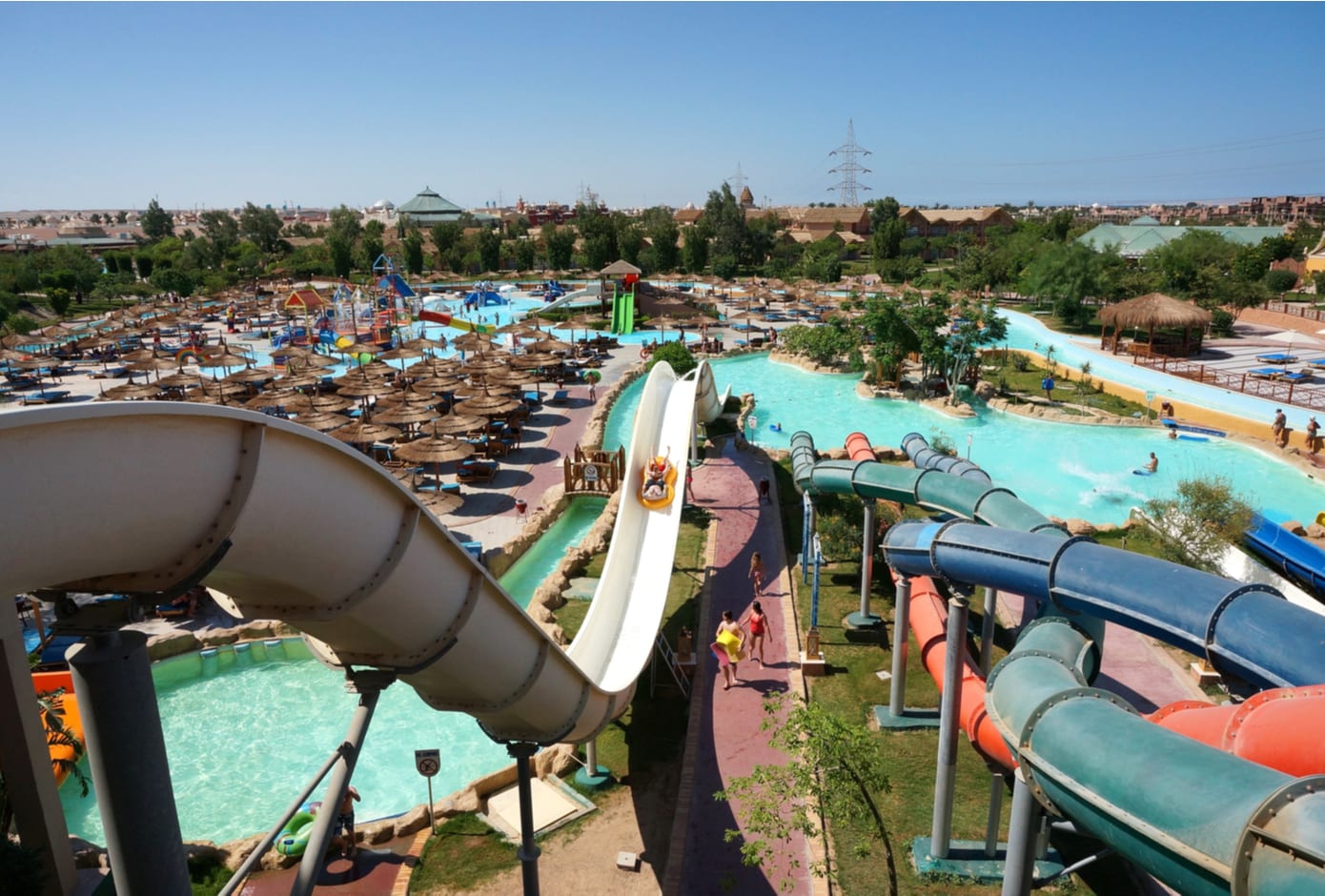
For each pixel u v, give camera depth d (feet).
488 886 49.75
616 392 182.80
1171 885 22.81
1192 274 262.26
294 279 455.63
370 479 30.73
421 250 466.29
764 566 94.43
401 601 33.45
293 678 76.23
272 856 52.08
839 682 70.79
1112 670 71.51
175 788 61.72
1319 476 125.49
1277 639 28.50
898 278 385.09
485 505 117.60
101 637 23.45
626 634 73.87
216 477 24.38
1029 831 34.32
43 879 43.75
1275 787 20.74
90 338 230.27
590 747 58.70
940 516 70.49
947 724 47.75
